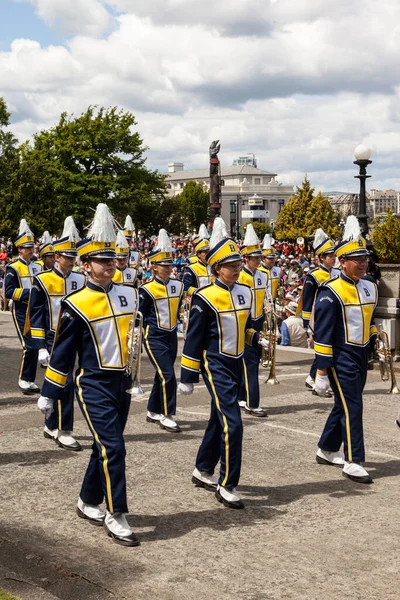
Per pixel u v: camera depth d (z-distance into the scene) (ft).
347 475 20.21
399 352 37.91
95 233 16.20
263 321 33.47
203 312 18.39
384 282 37.73
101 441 15.84
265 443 23.81
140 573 14.29
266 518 17.22
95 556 15.05
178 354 42.39
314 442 24.00
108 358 16.15
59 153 177.68
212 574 14.25
